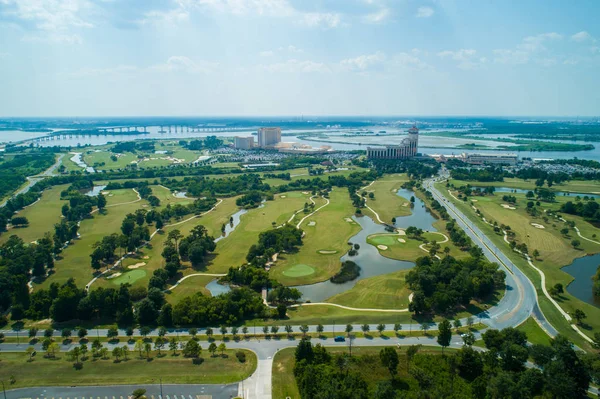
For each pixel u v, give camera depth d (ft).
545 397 460.14
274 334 608.19
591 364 495.82
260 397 474.49
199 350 550.36
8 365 533.55
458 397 460.14
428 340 594.24
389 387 460.55
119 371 519.60
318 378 482.69
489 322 643.86
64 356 555.28
